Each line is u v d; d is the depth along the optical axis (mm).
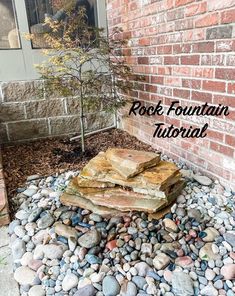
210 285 1027
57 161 2154
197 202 1483
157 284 1043
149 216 1357
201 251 1161
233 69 1384
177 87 1856
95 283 1047
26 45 2410
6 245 1310
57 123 2717
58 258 1177
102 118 2871
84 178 1531
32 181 1842
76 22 2059
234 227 1294
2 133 2547
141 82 2287
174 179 1481
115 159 1559
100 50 2152
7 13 2301
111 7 2506
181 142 1943
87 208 1433
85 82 2168
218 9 1390
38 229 1337
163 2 1794
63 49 2064
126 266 1109
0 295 1060
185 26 1646
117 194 1459
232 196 1529
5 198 1479
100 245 1214
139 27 2141
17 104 2525
